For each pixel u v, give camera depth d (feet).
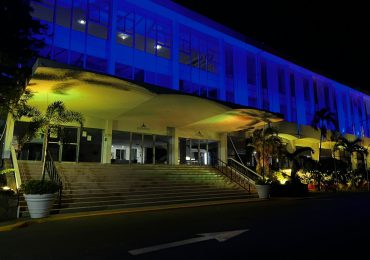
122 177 51.98
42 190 32.50
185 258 17.58
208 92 90.63
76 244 21.13
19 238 23.25
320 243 21.15
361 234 24.32
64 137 43.96
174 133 79.97
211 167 72.54
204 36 93.76
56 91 46.50
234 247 20.04
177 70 84.02
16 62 45.70
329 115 95.25
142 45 79.10
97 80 42.91
